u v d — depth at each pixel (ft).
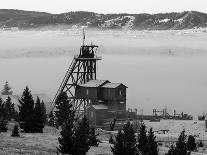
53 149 312.91
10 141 334.44
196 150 428.56
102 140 447.83
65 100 503.20
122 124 583.58
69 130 298.76
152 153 291.38
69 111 501.97
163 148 399.65
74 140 296.71
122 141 282.97
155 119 654.53
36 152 285.43
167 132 567.59
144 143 329.11
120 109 637.71
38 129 414.62
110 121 598.34
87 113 614.34
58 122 499.51
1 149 284.20
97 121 603.67
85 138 303.07
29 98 416.67
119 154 281.13
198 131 570.05
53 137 387.34
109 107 628.28
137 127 563.48
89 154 311.47
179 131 575.38
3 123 402.52
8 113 515.09
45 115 528.63
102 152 328.70
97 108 607.78
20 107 416.67
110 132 531.91
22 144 322.14
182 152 274.57
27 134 394.52
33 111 416.05
